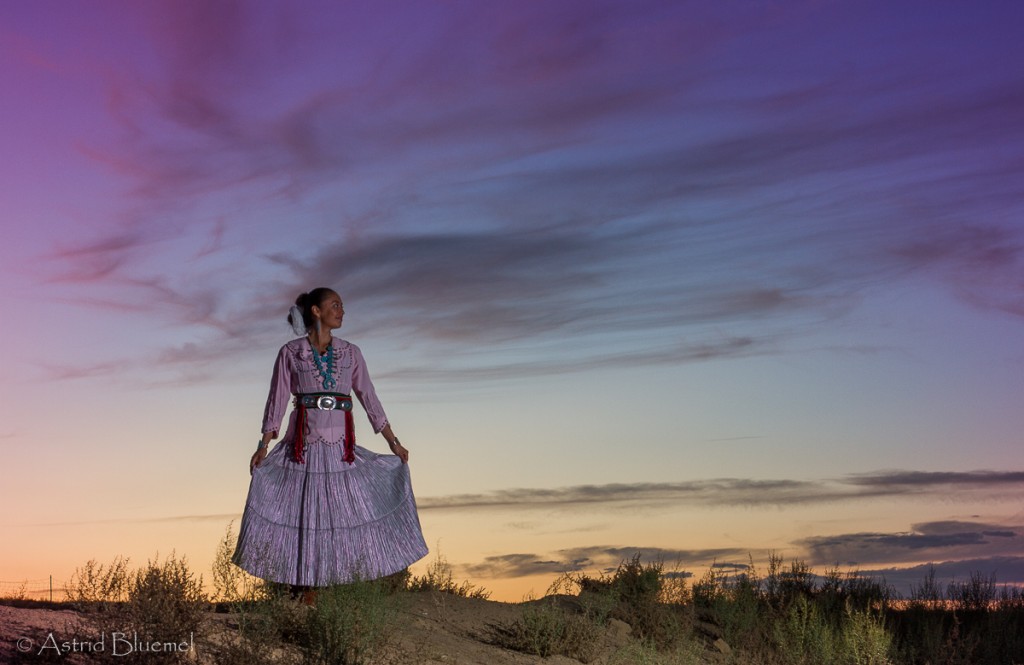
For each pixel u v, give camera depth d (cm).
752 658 1073
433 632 905
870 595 1340
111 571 693
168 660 654
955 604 1370
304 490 862
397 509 897
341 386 888
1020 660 1167
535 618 960
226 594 754
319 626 755
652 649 985
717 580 1309
